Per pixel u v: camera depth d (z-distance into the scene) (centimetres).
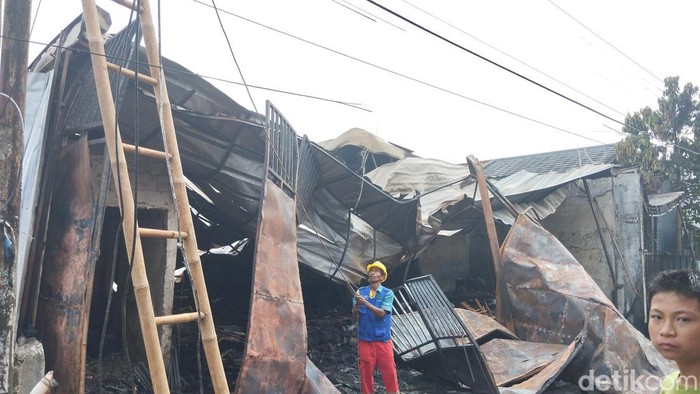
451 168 1389
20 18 418
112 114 347
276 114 588
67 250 464
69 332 439
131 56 461
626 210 1336
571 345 707
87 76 498
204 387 620
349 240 889
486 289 1413
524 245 913
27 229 468
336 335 890
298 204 703
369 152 1395
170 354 637
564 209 1398
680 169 1616
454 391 714
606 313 763
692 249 1562
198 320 357
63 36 529
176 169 375
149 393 582
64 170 492
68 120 504
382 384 721
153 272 656
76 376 422
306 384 518
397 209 891
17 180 413
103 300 763
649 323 172
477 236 1481
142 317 327
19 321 472
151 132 591
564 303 817
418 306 720
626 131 1559
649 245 1424
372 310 582
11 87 414
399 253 962
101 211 444
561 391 707
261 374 448
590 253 1350
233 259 1170
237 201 720
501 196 1025
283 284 515
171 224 645
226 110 598
